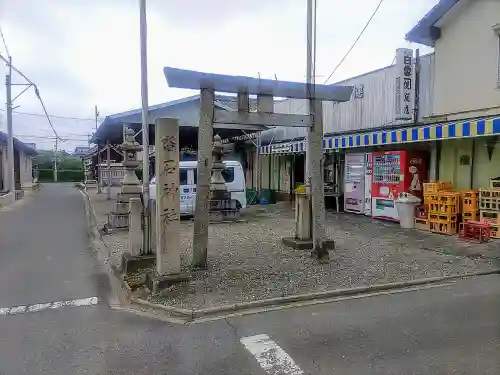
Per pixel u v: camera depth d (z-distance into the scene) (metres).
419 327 4.65
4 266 7.83
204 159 6.87
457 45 10.66
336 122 15.41
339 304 5.53
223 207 13.09
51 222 13.83
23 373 3.75
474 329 4.57
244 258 7.87
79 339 4.50
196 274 6.71
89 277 7.11
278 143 17.61
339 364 3.82
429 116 11.37
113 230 11.20
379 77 13.20
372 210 12.98
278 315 5.14
